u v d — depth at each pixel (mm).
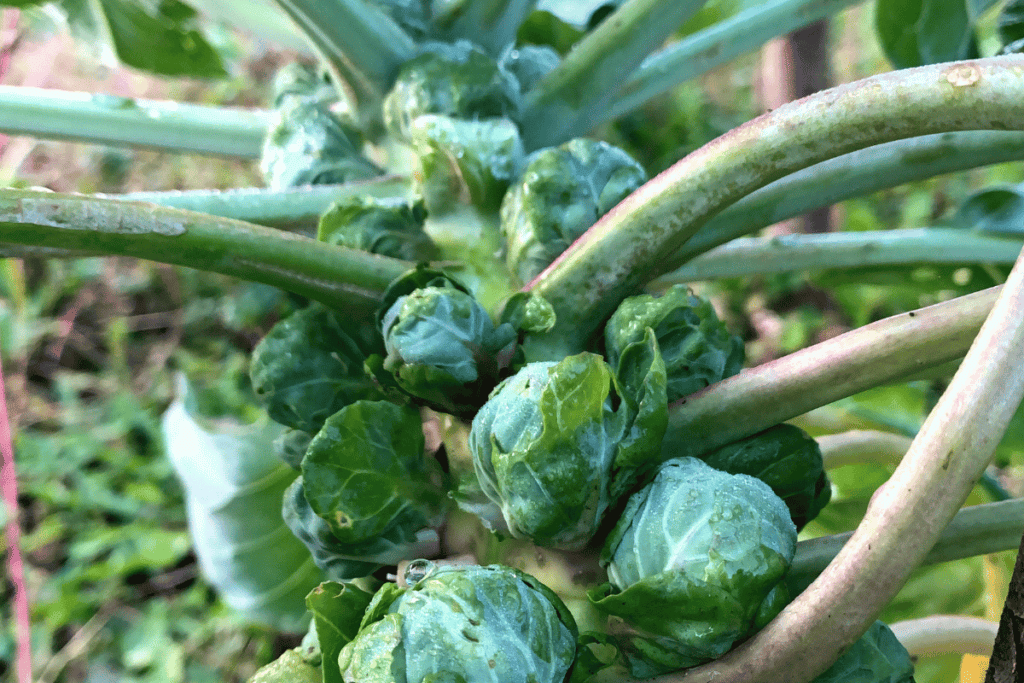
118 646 1587
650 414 402
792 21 549
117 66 686
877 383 415
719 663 395
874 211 2293
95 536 1668
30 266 2025
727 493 396
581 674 405
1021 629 370
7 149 1785
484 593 393
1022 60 375
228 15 589
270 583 612
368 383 460
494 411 406
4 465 754
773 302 2062
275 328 461
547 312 425
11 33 769
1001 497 566
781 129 402
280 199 480
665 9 499
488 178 469
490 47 527
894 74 389
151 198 464
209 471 594
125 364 2076
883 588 380
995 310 370
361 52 496
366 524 432
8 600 1615
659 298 431
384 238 462
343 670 391
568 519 402
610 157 457
